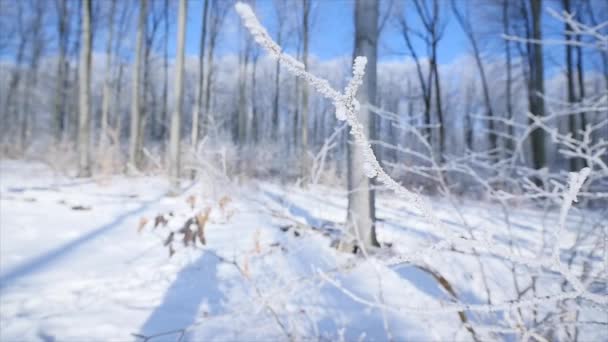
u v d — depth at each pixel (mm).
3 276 2641
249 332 1775
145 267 2844
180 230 2422
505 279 1968
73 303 2223
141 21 10922
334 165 5438
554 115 1705
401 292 2266
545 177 1732
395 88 23297
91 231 3994
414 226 3275
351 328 1870
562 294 646
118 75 19953
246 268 1904
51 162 9195
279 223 3830
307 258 2756
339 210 4742
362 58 390
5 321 1982
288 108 23516
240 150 8594
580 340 1447
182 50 6977
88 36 9602
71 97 21109
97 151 9633
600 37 1428
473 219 2510
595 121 1876
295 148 12812
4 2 22375
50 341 1798
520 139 1821
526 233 2545
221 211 3834
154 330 1896
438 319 1562
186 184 7672
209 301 2234
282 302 1639
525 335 1089
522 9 13430
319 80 392
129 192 6777
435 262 2332
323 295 2236
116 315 2061
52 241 3578
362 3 3141
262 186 6543
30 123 23797
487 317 1485
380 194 3617
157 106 24938
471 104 25703
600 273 1113
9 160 13164
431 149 1724
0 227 3963
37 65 23297
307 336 1667
